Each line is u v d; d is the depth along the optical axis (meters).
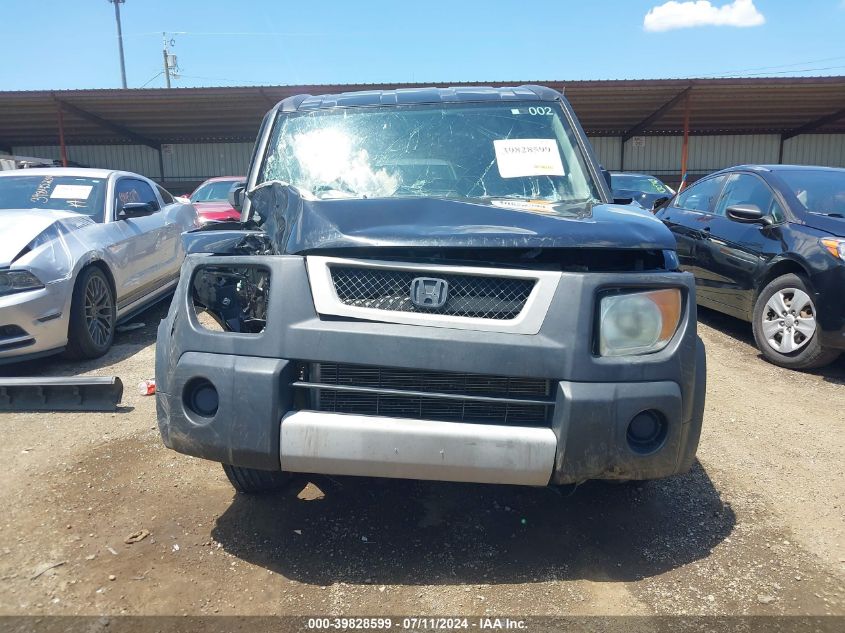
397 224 2.60
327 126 3.74
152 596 2.46
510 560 2.76
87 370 5.20
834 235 5.16
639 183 12.92
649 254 2.68
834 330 5.00
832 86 18.98
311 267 2.50
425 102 3.83
